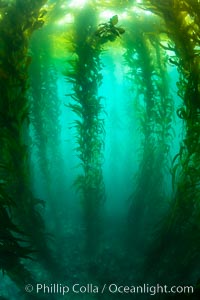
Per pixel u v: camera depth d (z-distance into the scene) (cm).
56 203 615
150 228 543
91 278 494
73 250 534
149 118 515
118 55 746
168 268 444
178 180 404
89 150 460
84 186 478
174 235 414
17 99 352
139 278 478
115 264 509
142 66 500
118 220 608
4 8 346
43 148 525
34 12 353
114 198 669
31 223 407
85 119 445
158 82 507
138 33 504
